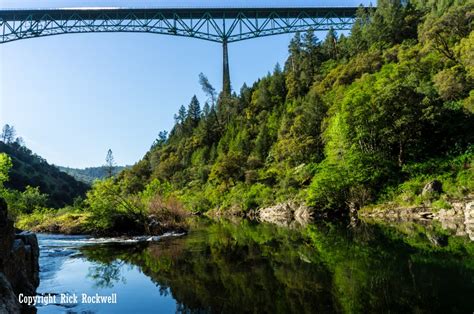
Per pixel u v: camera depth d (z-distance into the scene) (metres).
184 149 92.38
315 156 49.41
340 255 11.17
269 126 73.12
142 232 20.70
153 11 65.75
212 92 109.00
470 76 39.03
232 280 8.43
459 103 35.84
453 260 9.70
